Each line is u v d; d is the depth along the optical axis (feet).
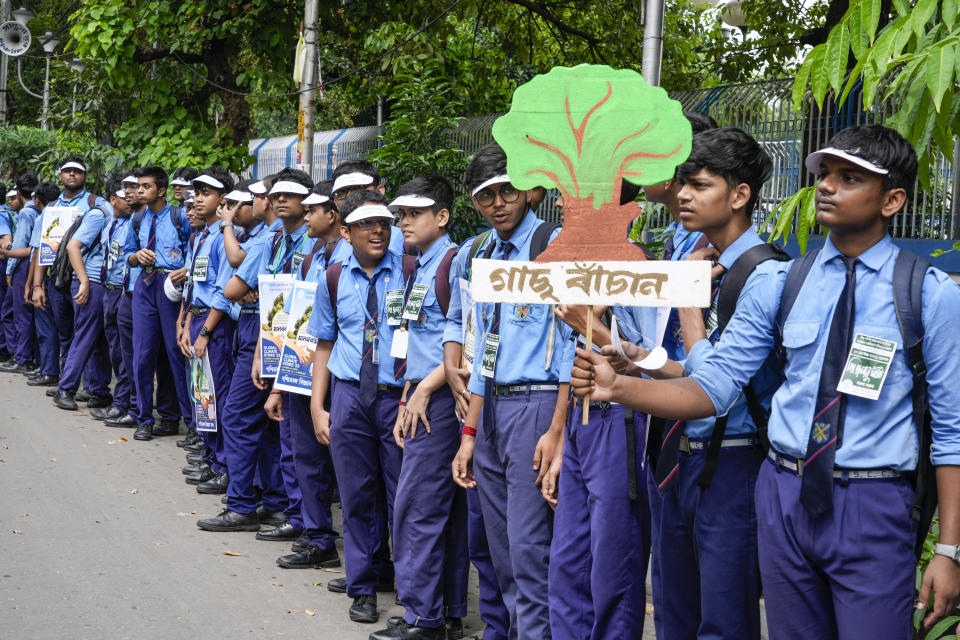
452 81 37.42
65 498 22.57
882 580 8.58
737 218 10.16
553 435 12.63
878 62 11.01
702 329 10.00
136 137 42.70
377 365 15.97
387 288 16.06
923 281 8.59
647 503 12.19
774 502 9.18
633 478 11.96
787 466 9.07
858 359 8.62
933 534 12.61
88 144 45.78
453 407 15.02
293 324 17.75
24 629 15.21
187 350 24.36
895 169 8.63
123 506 22.25
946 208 19.01
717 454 10.12
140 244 28.45
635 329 11.32
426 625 15.11
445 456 15.01
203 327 23.34
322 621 16.15
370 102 45.03
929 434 8.63
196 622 15.84
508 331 13.06
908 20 10.96
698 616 10.96
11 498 22.29
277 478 21.35
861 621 8.64
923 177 11.44
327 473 18.57
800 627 9.15
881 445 8.59
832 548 8.72
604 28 43.55
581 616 12.45
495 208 13.12
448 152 28.17
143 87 42.27
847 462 8.63
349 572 16.22
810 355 8.96
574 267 9.05
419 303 15.31
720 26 40.70
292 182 19.94
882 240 8.85
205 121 43.47
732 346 9.44
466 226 28.17
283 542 20.48
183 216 28.48
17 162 65.87
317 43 35.50
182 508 22.40
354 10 41.29
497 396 13.16
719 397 9.29
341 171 18.74
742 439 10.10
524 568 13.03
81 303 31.96
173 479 24.91
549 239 13.00
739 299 9.73
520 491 12.99
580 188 9.14
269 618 16.16
